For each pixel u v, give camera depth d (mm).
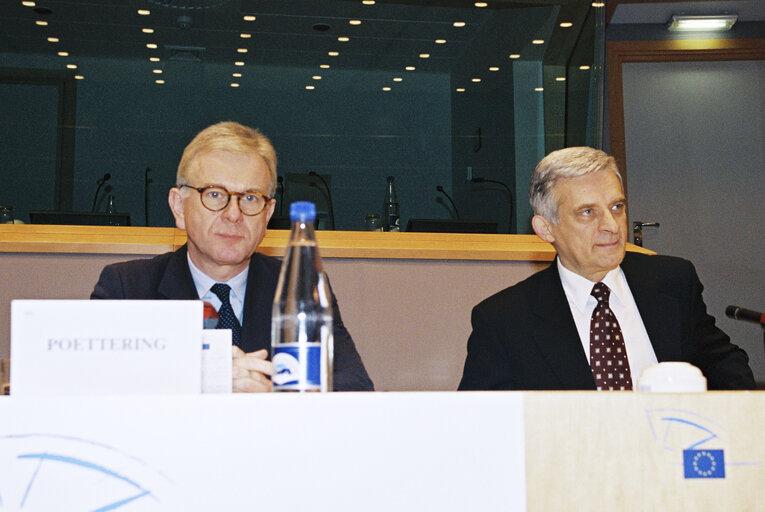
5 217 2846
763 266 4277
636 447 635
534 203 1606
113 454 596
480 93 3080
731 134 4359
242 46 3016
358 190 3012
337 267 2189
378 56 3057
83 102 2928
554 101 3092
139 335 687
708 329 1556
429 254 2225
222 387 819
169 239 2197
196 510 598
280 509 604
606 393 640
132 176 2936
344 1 3057
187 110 2990
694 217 4301
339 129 3033
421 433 619
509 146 3059
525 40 3086
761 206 4316
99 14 2945
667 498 631
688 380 738
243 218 1390
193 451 602
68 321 677
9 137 2873
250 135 1445
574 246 1516
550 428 630
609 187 1513
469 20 3102
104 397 600
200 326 699
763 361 4148
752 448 640
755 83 4344
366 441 614
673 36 4359
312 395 614
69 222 2879
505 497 622
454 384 2193
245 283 1503
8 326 2041
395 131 3039
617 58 4359
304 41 3045
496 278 2262
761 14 4281
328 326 940
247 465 604
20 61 2904
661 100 4367
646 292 1549
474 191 3051
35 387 666
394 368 2174
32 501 587
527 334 1505
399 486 614
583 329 1543
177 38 2982
